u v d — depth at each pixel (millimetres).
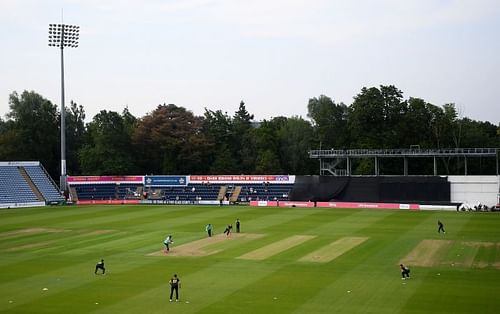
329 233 80500
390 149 142125
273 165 162250
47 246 71625
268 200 132375
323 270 55781
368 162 154500
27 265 59781
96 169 152500
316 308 42531
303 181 132875
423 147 158750
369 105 156250
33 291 48812
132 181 144500
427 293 46531
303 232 81750
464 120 176750
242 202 131750
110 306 43906
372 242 72062
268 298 45562
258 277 53000
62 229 87000
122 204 131000
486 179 118562
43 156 162500
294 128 176000
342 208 118438
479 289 47750
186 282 51406
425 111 162625
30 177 135000
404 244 70375
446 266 57219
